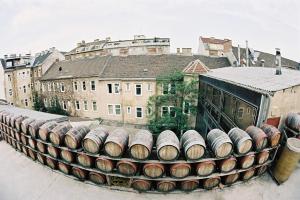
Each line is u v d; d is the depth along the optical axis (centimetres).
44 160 889
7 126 1041
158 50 3591
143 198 693
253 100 825
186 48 2316
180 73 1934
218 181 711
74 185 763
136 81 2095
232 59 2308
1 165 919
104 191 727
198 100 1878
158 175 675
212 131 754
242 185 735
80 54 4156
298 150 655
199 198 686
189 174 680
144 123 2192
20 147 1015
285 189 707
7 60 3209
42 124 866
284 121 810
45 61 2906
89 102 2364
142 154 668
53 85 2692
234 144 699
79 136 750
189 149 648
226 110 1149
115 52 3738
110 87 2205
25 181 797
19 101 3206
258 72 1232
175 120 1959
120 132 753
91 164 740
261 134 688
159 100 2034
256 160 728
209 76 1483
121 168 691
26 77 3166
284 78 916
